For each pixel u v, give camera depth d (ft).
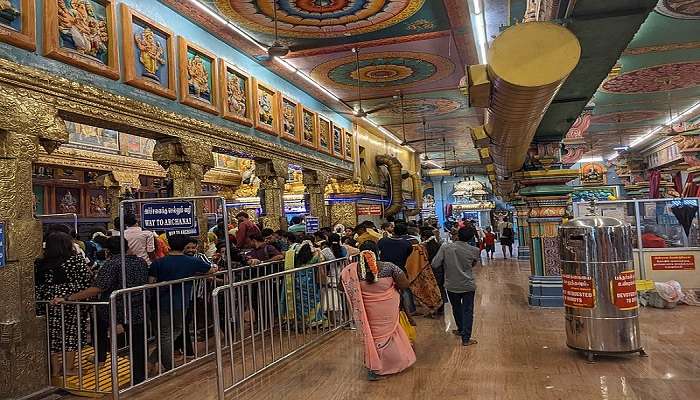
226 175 57.72
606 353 19.27
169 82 27.45
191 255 21.77
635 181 93.91
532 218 32.63
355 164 62.64
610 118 67.00
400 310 20.98
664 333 23.62
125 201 19.07
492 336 24.20
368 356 18.35
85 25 22.03
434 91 50.44
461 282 23.06
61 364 19.52
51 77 19.76
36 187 40.88
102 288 18.24
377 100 52.90
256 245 28.32
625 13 14.24
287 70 41.16
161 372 18.74
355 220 61.36
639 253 32.73
